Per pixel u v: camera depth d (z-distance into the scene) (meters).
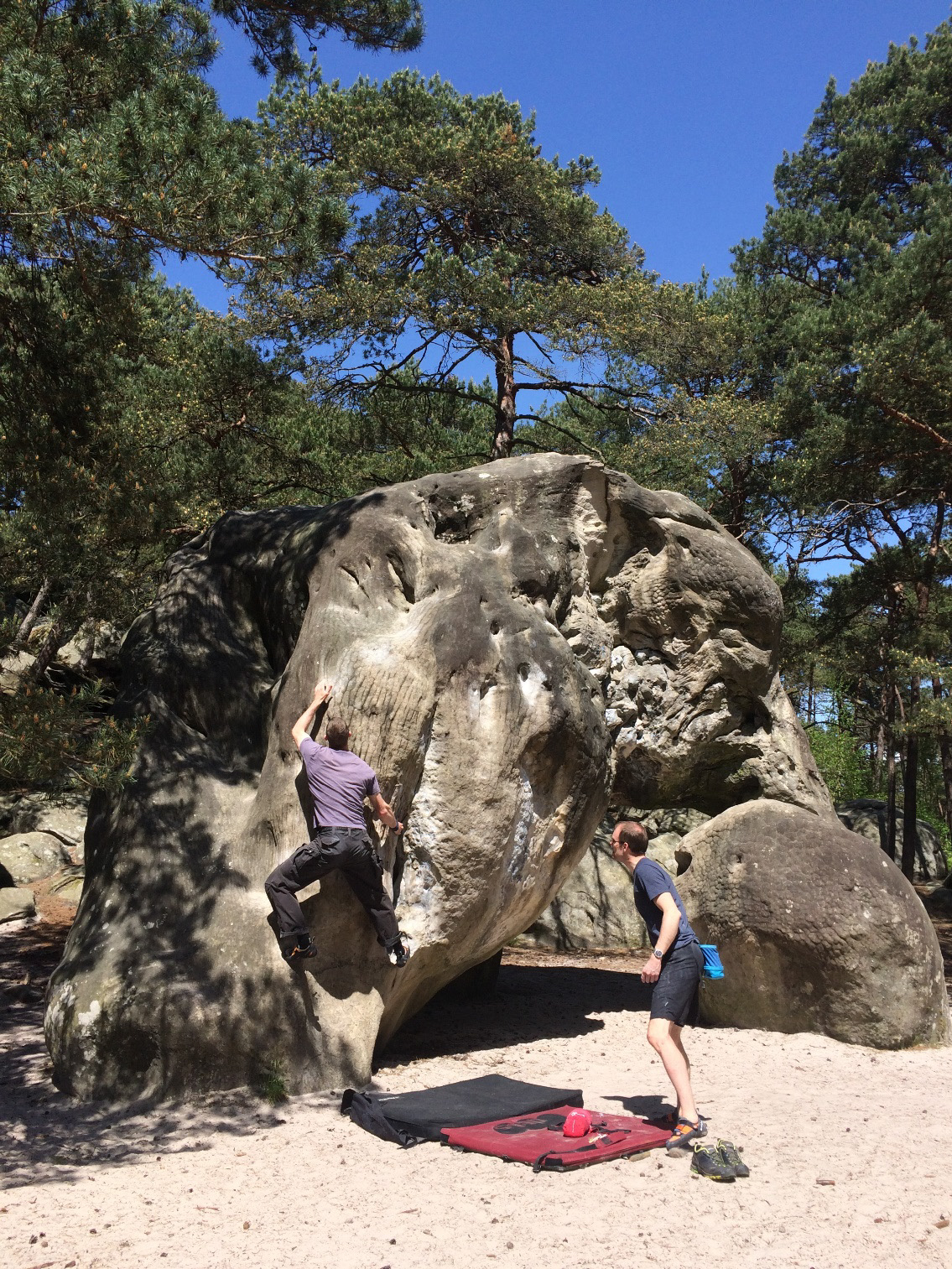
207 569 8.60
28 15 7.13
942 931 17.03
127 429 8.51
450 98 18.34
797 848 8.41
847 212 21.27
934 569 18.47
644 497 8.98
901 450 16.92
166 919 6.58
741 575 9.05
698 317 16.67
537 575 7.89
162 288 16.80
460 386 19.70
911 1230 4.18
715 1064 7.11
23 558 8.01
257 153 7.56
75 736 6.23
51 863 14.80
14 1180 4.83
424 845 6.93
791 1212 4.33
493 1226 4.18
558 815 7.57
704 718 9.34
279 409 14.26
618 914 13.59
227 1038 6.05
